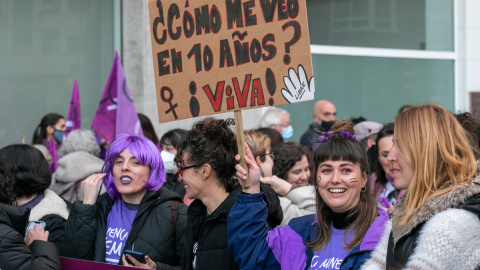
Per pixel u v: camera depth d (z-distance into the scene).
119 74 4.90
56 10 6.85
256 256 2.93
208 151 3.09
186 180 3.13
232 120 3.35
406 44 8.08
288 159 4.24
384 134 4.20
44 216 3.66
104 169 3.68
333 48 7.79
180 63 3.21
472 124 3.31
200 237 3.13
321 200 2.94
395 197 4.36
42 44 6.81
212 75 3.14
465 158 2.37
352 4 7.89
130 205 3.55
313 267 2.87
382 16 7.99
